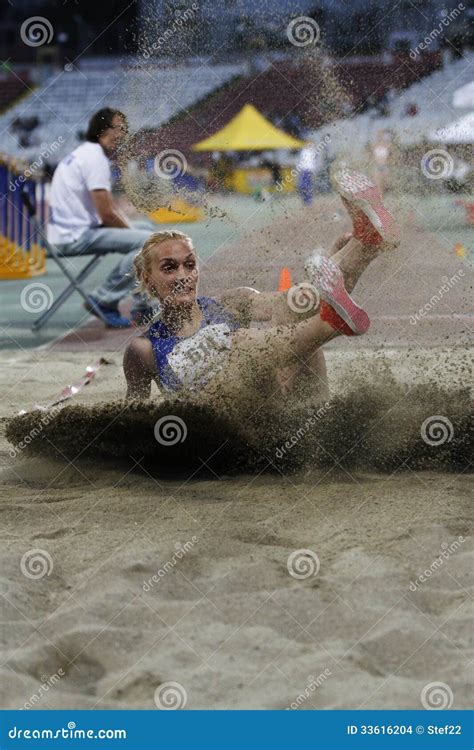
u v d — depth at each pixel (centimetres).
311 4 2941
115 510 725
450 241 2225
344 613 539
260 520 691
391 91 3209
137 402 859
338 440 841
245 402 841
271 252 2134
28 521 704
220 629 528
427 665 494
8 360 1488
